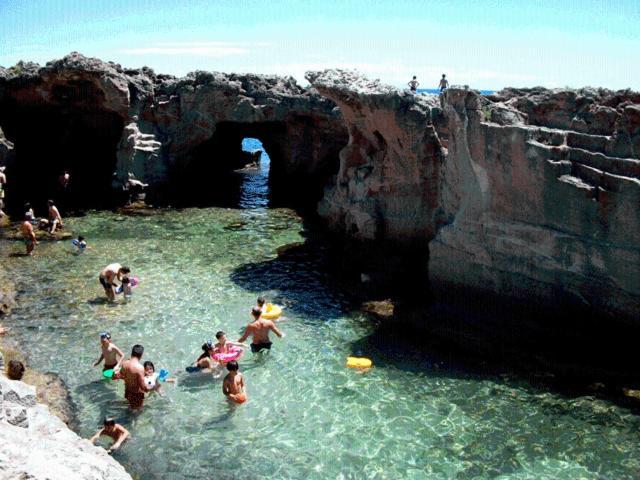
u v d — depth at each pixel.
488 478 12.19
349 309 21.02
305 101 38.53
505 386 15.77
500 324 19.11
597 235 16.61
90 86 35.47
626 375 15.95
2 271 23.81
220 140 47.72
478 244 19.52
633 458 12.80
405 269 24.45
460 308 20.53
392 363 17.06
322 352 17.73
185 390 15.52
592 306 16.97
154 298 21.58
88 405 14.79
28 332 18.58
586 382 15.83
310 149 41.47
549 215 17.61
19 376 15.48
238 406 14.85
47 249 26.95
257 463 12.73
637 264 15.84
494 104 18.94
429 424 14.09
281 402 15.05
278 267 25.44
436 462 12.72
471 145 19.05
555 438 13.52
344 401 15.10
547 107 18.77
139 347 15.16
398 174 26.08
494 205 18.92
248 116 38.31
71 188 37.56
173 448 13.21
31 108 37.25
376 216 26.95
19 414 9.77
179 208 36.16
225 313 20.39
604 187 16.44
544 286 17.94
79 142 39.44
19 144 37.81
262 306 19.72
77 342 18.02
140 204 36.12
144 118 37.34
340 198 30.20
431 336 18.83
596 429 13.83
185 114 37.88
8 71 35.94
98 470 8.63
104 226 31.33
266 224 32.88
